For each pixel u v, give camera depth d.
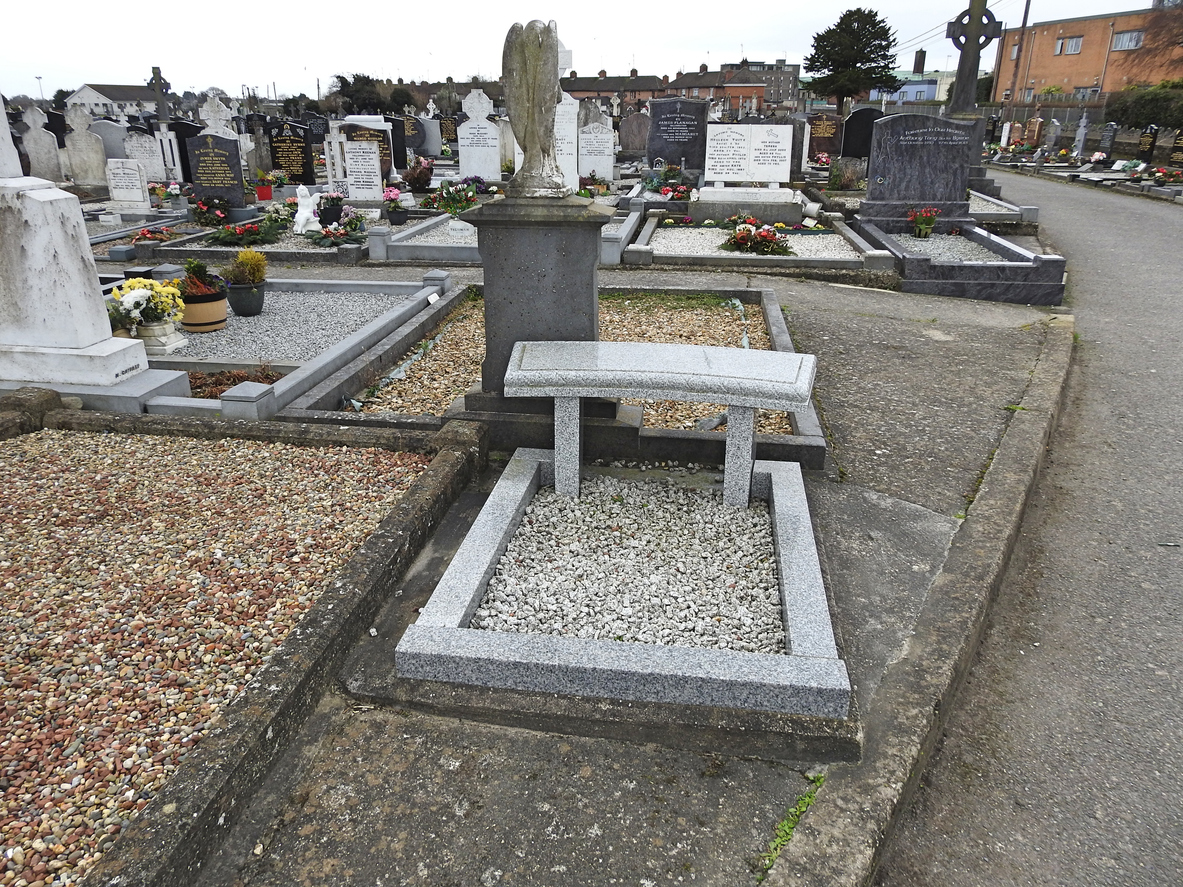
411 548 3.75
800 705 2.79
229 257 11.91
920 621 3.41
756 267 10.97
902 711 2.90
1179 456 5.48
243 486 4.32
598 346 4.44
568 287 4.72
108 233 13.43
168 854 2.14
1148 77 40.25
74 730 2.62
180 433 4.98
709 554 3.81
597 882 2.27
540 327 4.83
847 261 10.73
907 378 6.61
